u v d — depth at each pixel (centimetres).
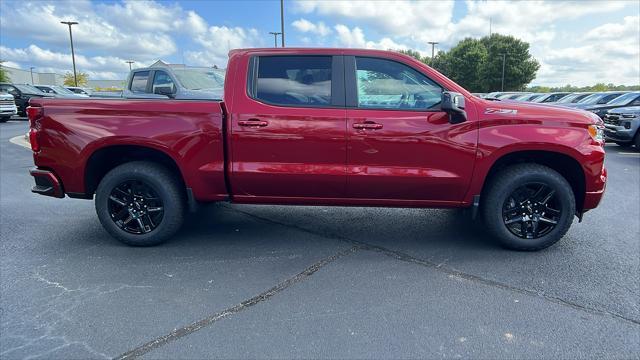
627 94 1387
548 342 272
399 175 397
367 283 353
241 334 280
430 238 460
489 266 387
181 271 375
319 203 423
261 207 578
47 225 499
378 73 403
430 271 377
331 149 398
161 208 423
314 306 316
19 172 813
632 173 845
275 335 279
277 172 403
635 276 366
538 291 339
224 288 344
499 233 415
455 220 523
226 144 404
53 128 412
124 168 415
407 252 420
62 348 265
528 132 389
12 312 305
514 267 385
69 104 413
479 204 430
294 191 415
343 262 396
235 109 402
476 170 397
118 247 431
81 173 416
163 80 997
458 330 285
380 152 396
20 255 408
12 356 257
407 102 402
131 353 261
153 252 419
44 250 421
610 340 274
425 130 391
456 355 259
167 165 436
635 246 435
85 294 333
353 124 394
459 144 392
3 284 348
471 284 352
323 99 402
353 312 308
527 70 6141
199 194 417
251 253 418
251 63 410
